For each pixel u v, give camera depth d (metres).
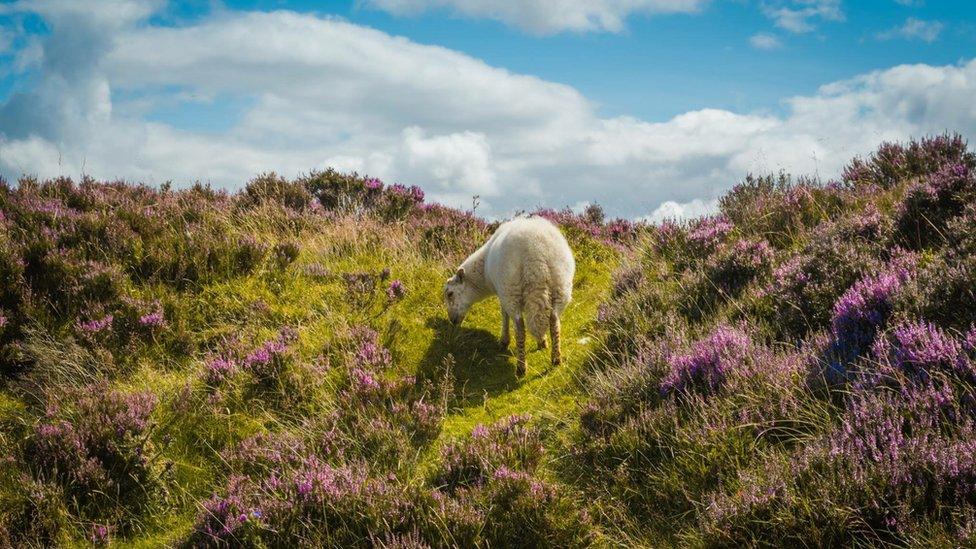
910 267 4.72
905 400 3.58
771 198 7.99
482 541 3.66
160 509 4.38
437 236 9.30
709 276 6.47
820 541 3.00
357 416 5.07
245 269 7.47
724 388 4.42
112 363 5.73
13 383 5.36
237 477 4.45
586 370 5.92
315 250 8.48
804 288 5.24
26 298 6.12
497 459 4.38
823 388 4.08
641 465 4.21
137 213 8.14
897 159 7.82
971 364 3.47
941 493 2.96
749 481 3.51
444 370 6.13
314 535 3.74
